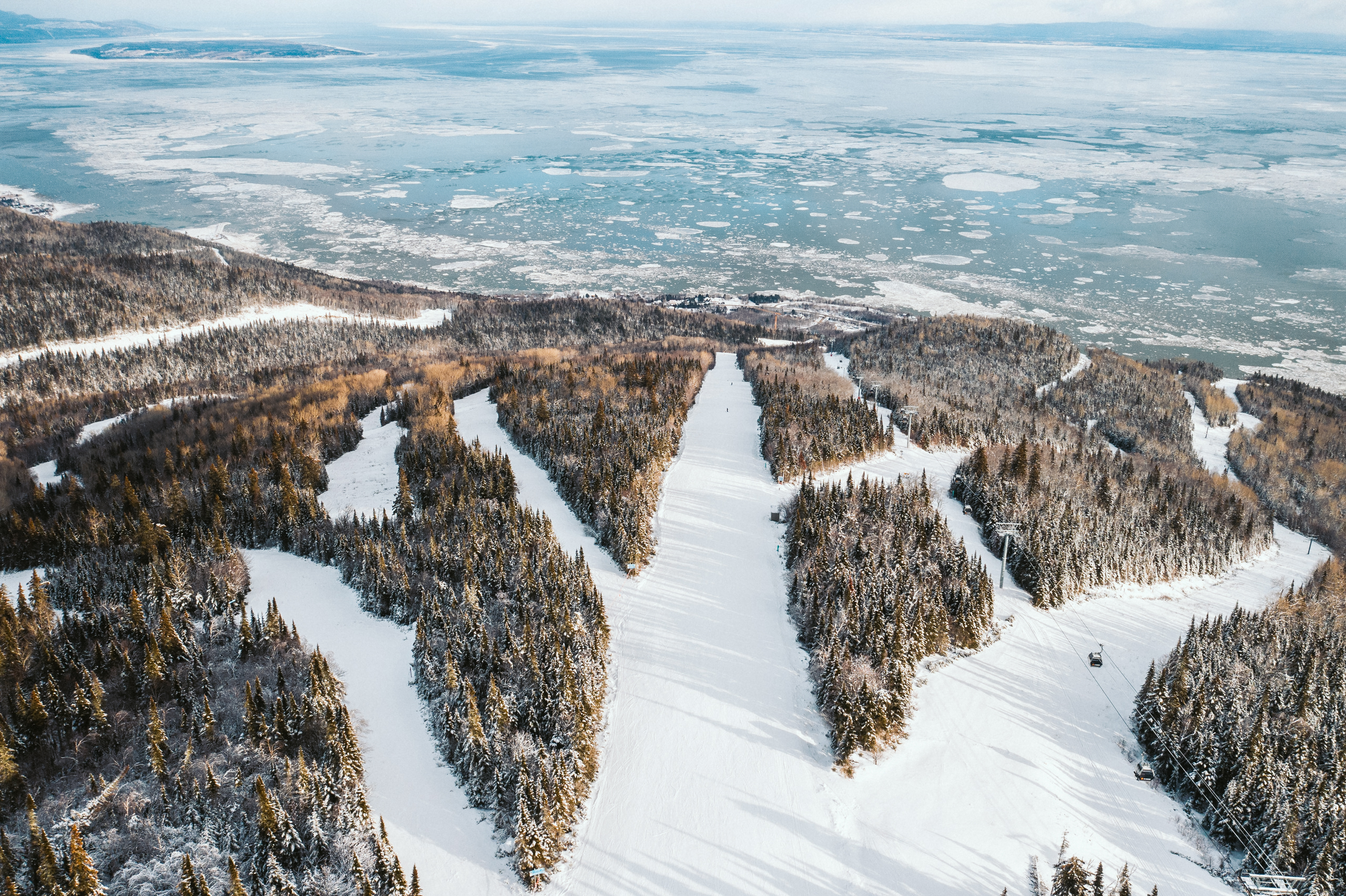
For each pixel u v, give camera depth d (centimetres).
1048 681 6400
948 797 5128
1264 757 5056
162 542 7881
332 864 4450
